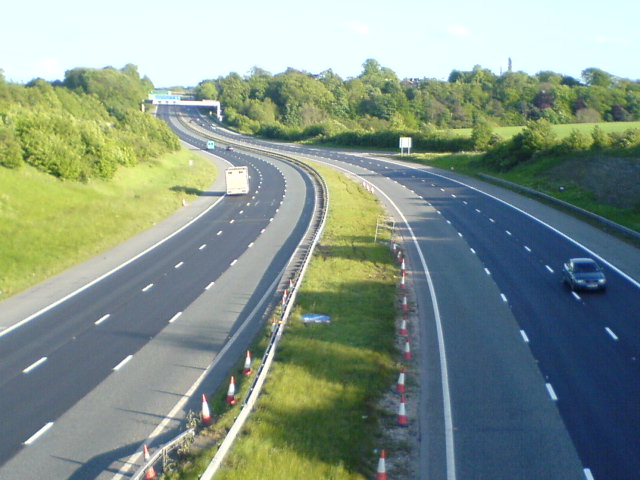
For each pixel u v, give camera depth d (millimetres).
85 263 37750
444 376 20094
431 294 29500
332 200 59344
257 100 186250
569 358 21438
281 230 46375
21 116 59000
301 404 17719
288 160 101812
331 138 131250
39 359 22766
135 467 15438
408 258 37000
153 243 42938
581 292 29312
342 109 187125
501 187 65062
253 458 14781
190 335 24891
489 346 22719
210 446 15938
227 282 32438
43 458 15930
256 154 114750
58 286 32812
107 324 26453
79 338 24875
